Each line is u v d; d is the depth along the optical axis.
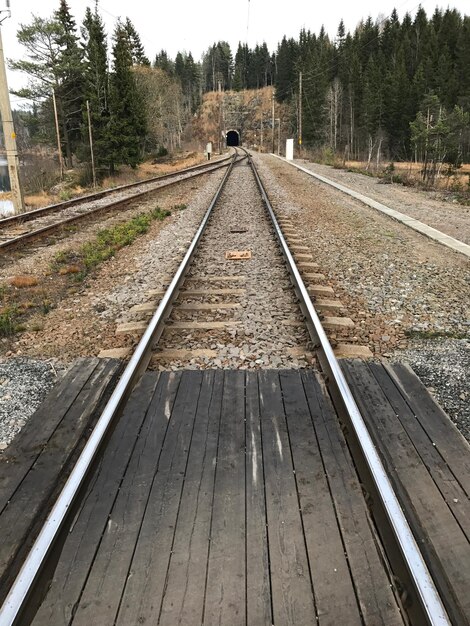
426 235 10.23
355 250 8.94
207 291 6.37
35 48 44.72
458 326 5.45
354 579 2.28
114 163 38.97
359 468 3.01
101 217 13.50
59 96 45.53
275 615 2.12
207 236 9.99
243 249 8.77
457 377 4.32
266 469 3.04
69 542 2.51
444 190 20.30
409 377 4.23
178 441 3.32
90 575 2.32
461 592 2.27
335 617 2.11
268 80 151.38
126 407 3.73
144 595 2.22
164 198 16.88
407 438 3.40
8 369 4.61
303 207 14.01
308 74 79.50
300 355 4.62
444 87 66.81
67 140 47.88
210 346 4.84
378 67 76.88
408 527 2.39
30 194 33.09
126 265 8.42
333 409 3.70
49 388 4.27
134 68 56.97
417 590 2.08
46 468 3.11
